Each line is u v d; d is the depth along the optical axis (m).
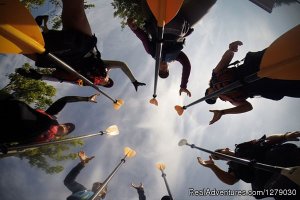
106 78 4.18
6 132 2.89
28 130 3.06
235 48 4.04
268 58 2.62
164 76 4.72
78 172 7.09
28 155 9.28
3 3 2.12
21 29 2.19
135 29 4.05
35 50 2.39
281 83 3.47
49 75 3.89
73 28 3.31
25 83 8.70
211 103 4.78
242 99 4.05
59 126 4.71
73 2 3.19
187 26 3.83
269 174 3.77
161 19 2.62
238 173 4.32
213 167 4.71
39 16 3.48
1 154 3.65
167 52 3.86
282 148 3.76
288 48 2.44
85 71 3.72
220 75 4.07
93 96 5.05
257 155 4.16
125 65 4.59
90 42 3.45
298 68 2.37
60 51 3.25
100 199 7.74
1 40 2.20
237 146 4.59
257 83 3.64
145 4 3.80
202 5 3.84
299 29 2.40
